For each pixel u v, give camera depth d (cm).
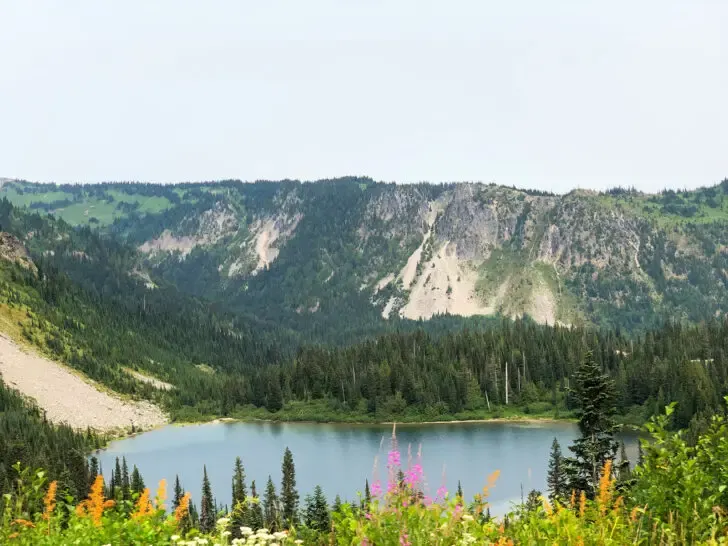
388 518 1014
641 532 1178
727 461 1350
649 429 1455
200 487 11500
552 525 1179
